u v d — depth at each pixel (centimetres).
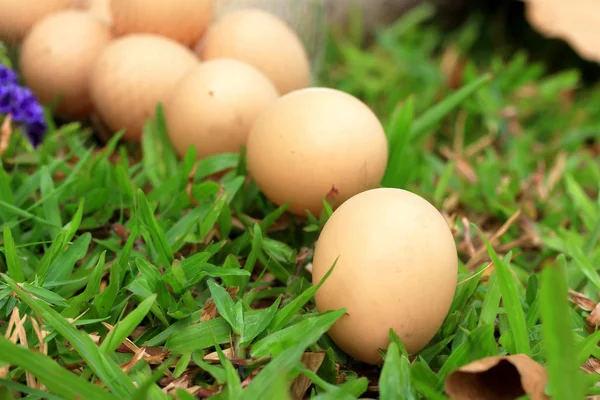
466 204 50
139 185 47
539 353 38
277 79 50
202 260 39
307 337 36
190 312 39
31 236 42
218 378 36
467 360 37
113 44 49
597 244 46
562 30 62
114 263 39
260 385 35
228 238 45
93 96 49
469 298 41
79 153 48
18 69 53
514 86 64
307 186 42
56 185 45
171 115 46
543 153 56
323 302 38
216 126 45
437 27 78
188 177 45
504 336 38
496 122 58
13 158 47
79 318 38
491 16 78
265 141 42
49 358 35
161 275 40
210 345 38
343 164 41
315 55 60
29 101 48
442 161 56
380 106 61
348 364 39
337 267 37
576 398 32
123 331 37
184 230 43
